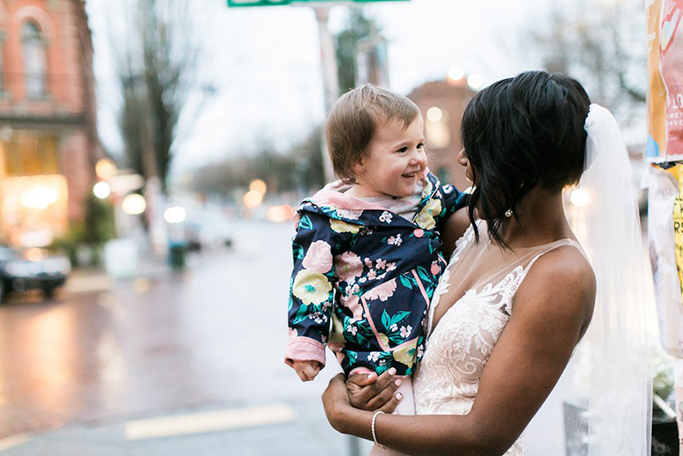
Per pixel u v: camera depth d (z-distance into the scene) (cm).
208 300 1551
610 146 158
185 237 3341
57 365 903
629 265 168
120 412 659
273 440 538
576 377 278
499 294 157
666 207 188
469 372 159
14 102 2594
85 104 2870
